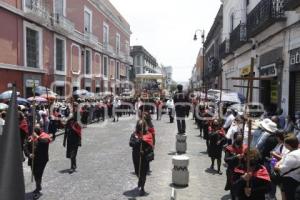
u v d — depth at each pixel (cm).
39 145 805
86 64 3594
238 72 2600
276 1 1489
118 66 5059
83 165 1102
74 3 3119
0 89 1930
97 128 2127
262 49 1861
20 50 2155
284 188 612
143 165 814
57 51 2777
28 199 778
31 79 2270
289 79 1432
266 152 740
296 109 1393
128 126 2242
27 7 2205
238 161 604
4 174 313
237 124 967
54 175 980
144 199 782
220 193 829
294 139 624
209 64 5047
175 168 891
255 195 562
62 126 1928
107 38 4397
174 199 745
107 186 878
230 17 2956
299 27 1321
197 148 1426
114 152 1326
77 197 794
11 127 326
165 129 2100
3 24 1967
